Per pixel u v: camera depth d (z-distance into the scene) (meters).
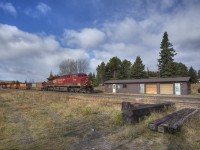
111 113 12.75
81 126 9.41
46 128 9.05
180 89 35.97
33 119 11.23
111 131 8.45
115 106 15.34
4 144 6.88
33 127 9.25
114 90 46.53
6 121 10.74
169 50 56.59
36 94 30.55
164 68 56.06
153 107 11.47
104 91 48.56
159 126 7.92
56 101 19.89
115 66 81.62
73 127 9.22
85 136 7.77
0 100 22.73
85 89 37.50
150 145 6.64
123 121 9.53
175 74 55.44
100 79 85.38
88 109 13.20
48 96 25.27
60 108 15.05
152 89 40.03
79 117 11.70
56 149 6.35
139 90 42.03
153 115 10.56
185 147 6.38
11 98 25.20
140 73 65.75
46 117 11.80
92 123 10.02
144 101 19.42
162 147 6.38
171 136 7.49
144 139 7.28
